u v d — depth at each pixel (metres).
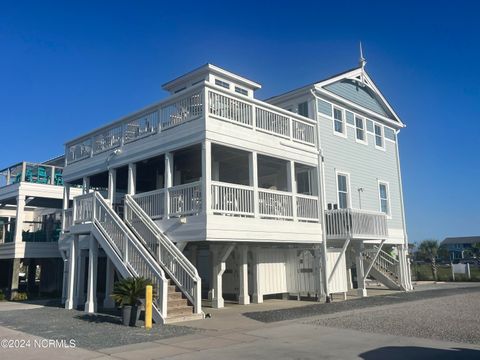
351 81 20.19
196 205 12.27
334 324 10.22
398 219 21.58
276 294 17.33
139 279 10.45
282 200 14.60
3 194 21.39
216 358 6.95
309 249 16.14
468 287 22.81
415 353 7.16
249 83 18.97
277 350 7.48
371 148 20.62
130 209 13.91
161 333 9.29
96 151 16.55
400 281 20.61
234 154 14.80
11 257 19.48
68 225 16.50
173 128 13.37
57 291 20.58
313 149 16.59
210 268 16.48
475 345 7.78
